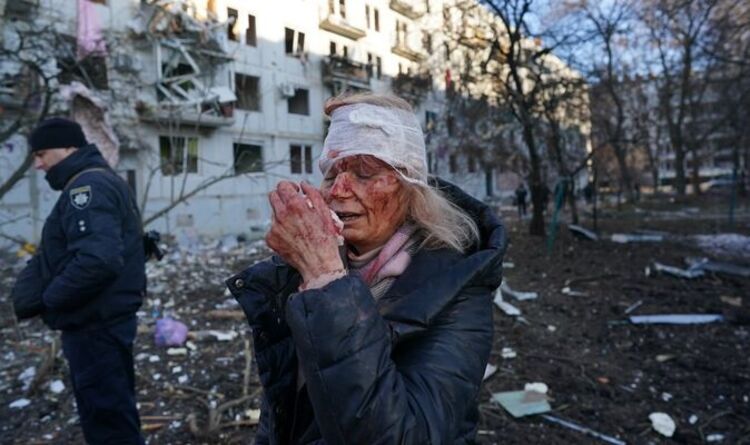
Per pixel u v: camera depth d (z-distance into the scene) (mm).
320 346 831
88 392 2197
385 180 1092
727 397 3910
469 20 12773
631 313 6223
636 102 25969
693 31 10492
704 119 29109
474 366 960
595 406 3740
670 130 30594
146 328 5254
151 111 14883
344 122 1115
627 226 16094
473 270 1003
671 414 3631
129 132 14789
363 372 818
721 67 12430
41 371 3936
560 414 3598
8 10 10797
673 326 5691
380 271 1104
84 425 2260
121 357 2252
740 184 31062
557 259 10000
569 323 5879
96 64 13328
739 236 12727
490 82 12555
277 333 1197
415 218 1142
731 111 15266
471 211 1270
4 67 10102
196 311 6105
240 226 18922
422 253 1115
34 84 9406
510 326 5680
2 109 8555
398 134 1094
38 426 3326
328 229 938
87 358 2184
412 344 965
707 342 5160
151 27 14922
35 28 10875
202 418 3404
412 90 15133
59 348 4520
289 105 21719
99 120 10758
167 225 15680
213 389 3846
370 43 23500
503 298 6969
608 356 4816
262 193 19844
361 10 23031
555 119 13047
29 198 12711
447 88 14102
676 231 14469
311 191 966
